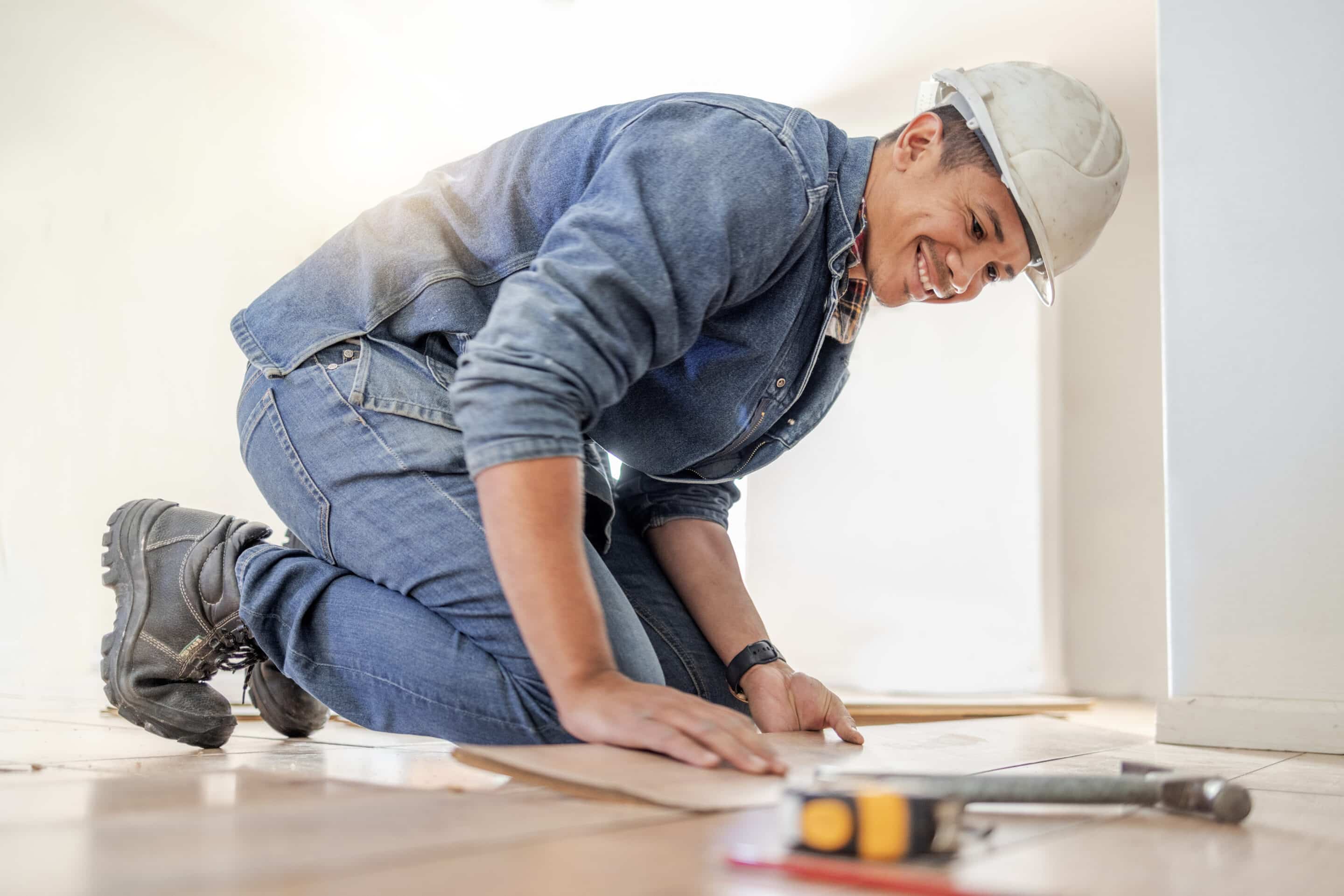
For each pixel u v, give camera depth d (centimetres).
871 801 43
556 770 66
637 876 41
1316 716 148
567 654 82
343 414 114
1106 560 425
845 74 373
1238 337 160
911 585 427
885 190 112
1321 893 44
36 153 285
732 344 115
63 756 104
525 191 115
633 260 91
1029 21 342
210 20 322
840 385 137
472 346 89
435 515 110
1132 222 436
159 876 39
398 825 52
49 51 289
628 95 385
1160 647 416
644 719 78
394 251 117
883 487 435
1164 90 168
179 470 302
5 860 42
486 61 359
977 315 432
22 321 280
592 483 118
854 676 429
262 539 125
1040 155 109
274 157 338
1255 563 156
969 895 38
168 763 94
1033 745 134
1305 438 155
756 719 125
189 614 120
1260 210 161
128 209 302
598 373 88
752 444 137
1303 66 161
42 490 279
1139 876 46
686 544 138
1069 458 432
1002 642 415
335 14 328
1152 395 428
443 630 109
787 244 105
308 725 138
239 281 323
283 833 49
